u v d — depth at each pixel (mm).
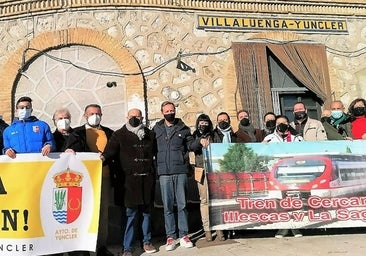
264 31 8773
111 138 5543
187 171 5797
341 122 6918
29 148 5121
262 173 6008
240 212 5914
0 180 4910
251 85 8430
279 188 5969
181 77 8164
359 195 5980
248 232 6426
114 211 6438
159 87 8016
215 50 8453
